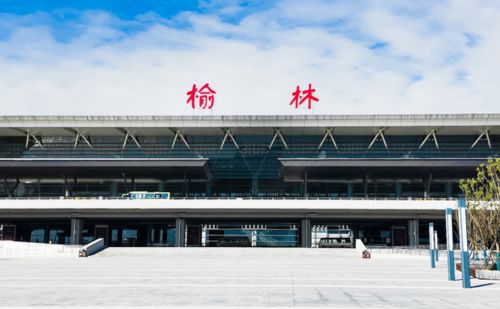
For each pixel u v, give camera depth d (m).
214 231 69.81
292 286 18.52
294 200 61.47
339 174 70.62
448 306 13.04
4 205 63.38
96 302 13.77
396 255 48.59
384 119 68.75
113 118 70.81
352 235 71.75
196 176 72.38
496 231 24.25
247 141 77.62
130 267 31.89
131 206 62.59
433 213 61.12
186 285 18.78
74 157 78.56
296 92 71.06
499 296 15.40
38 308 12.58
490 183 25.56
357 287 18.22
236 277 23.09
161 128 72.88
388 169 67.94
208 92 71.50
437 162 66.06
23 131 76.94
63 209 63.53
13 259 45.56
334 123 69.12
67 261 41.03
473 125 68.12
